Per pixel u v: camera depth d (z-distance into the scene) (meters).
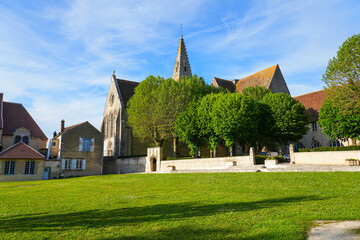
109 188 20.28
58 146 48.97
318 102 51.78
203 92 47.00
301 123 40.62
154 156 41.84
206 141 42.16
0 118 48.31
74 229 9.03
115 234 8.31
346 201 11.53
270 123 41.72
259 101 44.91
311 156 29.80
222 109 36.47
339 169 22.17
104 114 65.06
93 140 48.56
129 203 13.59
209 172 27.94
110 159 52.38
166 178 24.92
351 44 29.27
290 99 42.25
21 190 20.98
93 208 12.59
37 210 12.59
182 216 10.12
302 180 18.28
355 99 28.23
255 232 7.77
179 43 74.06
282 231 7.62
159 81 48.31
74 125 50.59
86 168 47.06
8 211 12.54
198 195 15.15
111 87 62.34
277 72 61.84
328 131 36.97
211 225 8.73
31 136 51.09
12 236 8.45
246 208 10.98
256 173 23.20
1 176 39.28
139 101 44.94
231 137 36.09
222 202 12.62
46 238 8.20
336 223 8.25
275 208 10.67
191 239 7.52
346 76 28.98
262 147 47.19
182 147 57.53
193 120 39.31
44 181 32.22
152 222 9.48
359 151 26.02
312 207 10.53
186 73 72.75
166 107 42.75
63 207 13.12
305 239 7.02
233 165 30.42
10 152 40.66
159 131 44.62
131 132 55.09
